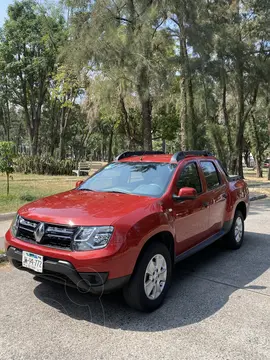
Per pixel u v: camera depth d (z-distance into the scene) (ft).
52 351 10.06
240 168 66.90
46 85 107.04
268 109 73.15
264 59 58.39
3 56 101.86
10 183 52.47
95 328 11.38
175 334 11.02
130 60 38.11
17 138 195.83
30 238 12.57
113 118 61.72
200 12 42.32
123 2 38.78
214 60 45.11
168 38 42.91
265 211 36.06
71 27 41.98
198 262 18.58
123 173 16.87
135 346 10.33
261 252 20.57
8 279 15.62
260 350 10.16
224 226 19.35
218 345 10.41
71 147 229.86
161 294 13.03
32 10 99.91
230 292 14.46
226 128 59.88
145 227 12.31
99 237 11.42
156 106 53.21
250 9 57.98
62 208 12.98
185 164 16.56
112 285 11.32
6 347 10.26
